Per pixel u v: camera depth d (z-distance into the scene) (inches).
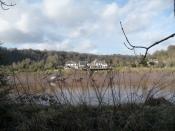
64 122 256.4
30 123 256.8
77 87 273.1
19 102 281.3
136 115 249.0
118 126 248.7
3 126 258.8
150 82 272.7
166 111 248.1
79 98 269.3
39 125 254.7
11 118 264.4
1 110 263.0
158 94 278.4
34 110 277.3
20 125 256.7
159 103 270.1
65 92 272.7
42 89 281.9
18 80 285.0
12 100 276.7
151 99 273.1
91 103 268.8
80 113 260.1
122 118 256.1
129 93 270.8
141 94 271.9
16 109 273.9
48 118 261.3
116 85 270.8
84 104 266.2
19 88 282.0
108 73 273.3
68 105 266.7
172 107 251.1
